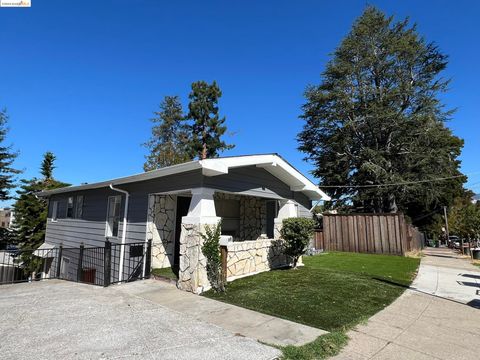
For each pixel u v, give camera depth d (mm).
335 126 24672
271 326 4328
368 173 22641
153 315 4801
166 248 8672
